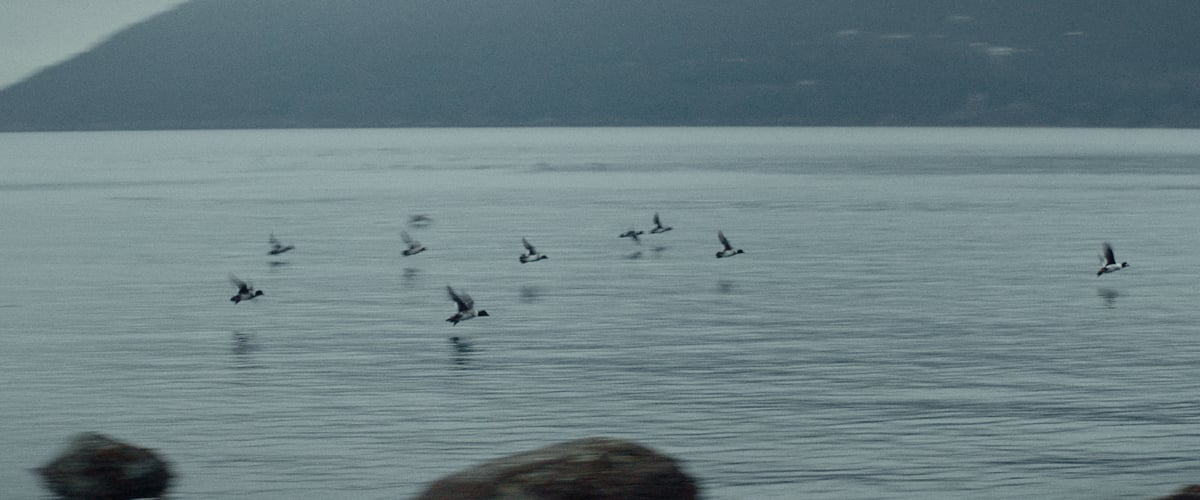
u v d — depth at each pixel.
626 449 28.03
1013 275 80.50
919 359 52.53
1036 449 38.69
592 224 122.94
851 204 147.38
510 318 64.25
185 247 102.06
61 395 46.75
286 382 49.00
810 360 52.41
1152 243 101.06
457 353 54.72
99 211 143.75
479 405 45.03
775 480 36.06
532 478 27.22
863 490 35.16
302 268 87.44
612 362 52.38
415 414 43.78
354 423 42.53
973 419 42.19
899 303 68.31
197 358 53.88
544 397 46.22
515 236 110.81
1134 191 170.38
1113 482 35.66
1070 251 95.19
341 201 160.50
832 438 40.12
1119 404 44.25
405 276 82.62
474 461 38.19
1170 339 57.00
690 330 60.06
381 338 58.59
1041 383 47.75
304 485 35.88
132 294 74.06
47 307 68.56
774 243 102.25
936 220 124.00
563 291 74.44
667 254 95.06
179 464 37.72
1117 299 69.56
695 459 38.12
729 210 139.12
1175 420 41.94
